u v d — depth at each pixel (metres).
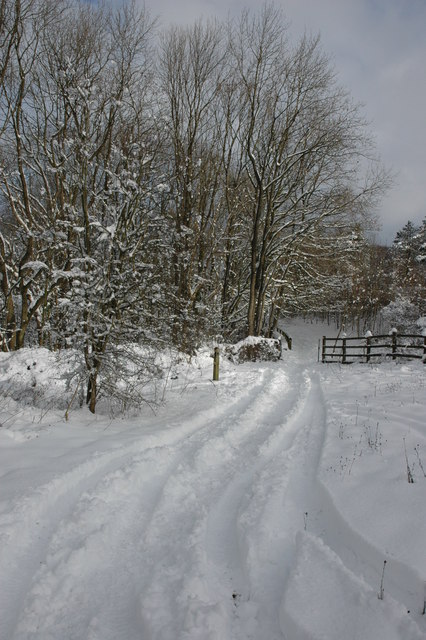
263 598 2.93
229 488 4.77
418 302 32.78
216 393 10.28
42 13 11.39
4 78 11.29
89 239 7.73
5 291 12.24
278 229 21.09
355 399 8.88
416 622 2.55
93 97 8.62
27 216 12.14
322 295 28.33
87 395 8.23
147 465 5.07
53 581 3.00
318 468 5.03
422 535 3.35
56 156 12.01
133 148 8.88
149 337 8.02
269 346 18.30
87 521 3.77
